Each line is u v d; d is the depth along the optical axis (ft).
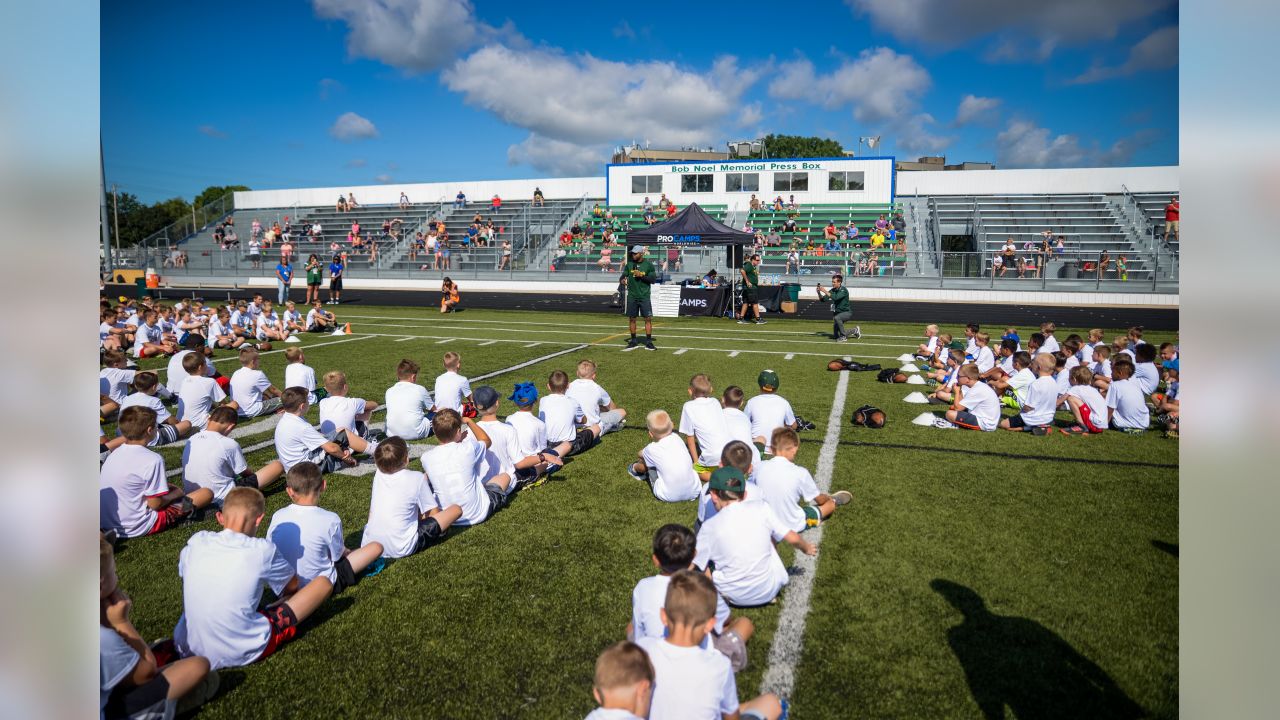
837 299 52.80
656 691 9.07
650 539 16.93
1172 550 16.24
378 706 11.13
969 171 127.65
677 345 50.31
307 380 29.43
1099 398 26.30
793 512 16.20
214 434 18.40
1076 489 20.20
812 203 129.70
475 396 19.67
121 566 15.53
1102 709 10.98
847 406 30.58
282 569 12.88
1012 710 10.96
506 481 19.17
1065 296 89.51
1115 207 117.19
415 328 61.00
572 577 15.08
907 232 119.85
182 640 11.89
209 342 47.57
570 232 127.13
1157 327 63.57
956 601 14.07
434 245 121.49
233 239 134.00
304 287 120.26
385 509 15.74
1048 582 14.78
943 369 37.37
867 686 11.55
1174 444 24.66
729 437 20.42
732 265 71.56
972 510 18.65
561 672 11.93
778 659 12.25
